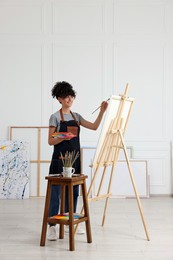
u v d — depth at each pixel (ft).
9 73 25.00
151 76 25.16
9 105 24.99
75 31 25.25
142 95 25.14
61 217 13.43
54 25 25.23
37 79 25.09
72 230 12.94
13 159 24.35
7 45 25.03
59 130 14.70
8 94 24.99
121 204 21.90
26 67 25.09
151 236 14.74
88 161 24.53
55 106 25.11
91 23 25.26
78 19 25.26
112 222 17.16
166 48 25.20
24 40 25.09
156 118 25.14
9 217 18.30
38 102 25.07
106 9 25.30
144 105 25.14
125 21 25.26
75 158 13.97
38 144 24.85
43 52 25.14
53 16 25.25
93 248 13.16
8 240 14.16
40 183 24.75
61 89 14.71
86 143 24.98
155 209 20.35
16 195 24.08
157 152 25.09
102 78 25.16
